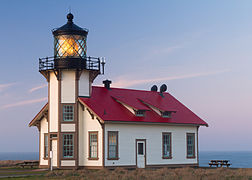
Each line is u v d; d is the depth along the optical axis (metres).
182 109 46.88
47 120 41.62
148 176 29.59
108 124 37.56
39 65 39.72
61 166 37.97
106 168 36.91
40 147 42.16
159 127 42.00
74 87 38.69
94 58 39.78
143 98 44.97
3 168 40.75
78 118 38.59
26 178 28.86
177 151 43.38
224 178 28.41
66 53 38.72
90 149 38.00
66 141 38.34
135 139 39.66
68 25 39.44
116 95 42.72
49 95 39.72
